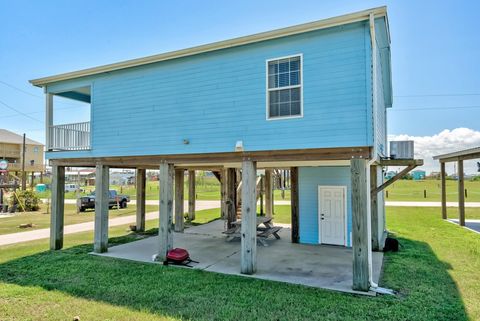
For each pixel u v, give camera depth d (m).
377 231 9.24
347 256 8.83
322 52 6.63
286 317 4.86
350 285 6.33
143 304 5.43
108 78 9.44
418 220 15.96
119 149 9.15
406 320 4.72
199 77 8.05
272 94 7.18
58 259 8.59
